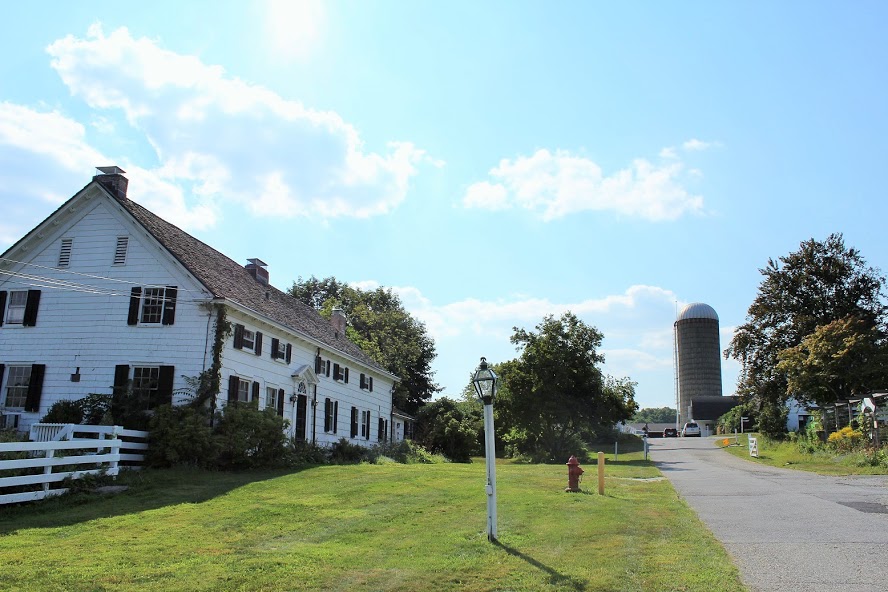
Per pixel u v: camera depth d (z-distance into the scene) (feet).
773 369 157.38
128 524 40.16
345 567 28.86
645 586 24.91
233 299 79.15
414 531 37.50
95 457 54.75
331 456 100.89
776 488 58.54
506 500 49.37
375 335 209.46
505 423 135.03
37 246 82.48
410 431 179.73
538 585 25.57
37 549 33.12
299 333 94.73
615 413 134.31
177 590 25.50
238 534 37.04
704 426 292.20
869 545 31.71
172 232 87.92
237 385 78.13
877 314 152.97
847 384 115.55
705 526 37.99
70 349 78.33
